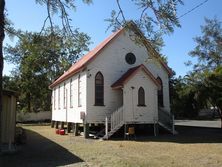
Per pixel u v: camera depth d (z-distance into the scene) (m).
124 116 25.34
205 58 34.03
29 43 7.96
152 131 27.84
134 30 7.66
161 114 27.80
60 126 37.03
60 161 14.52
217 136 24.59
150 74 26.72
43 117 62.00
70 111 30.89
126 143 21.23
